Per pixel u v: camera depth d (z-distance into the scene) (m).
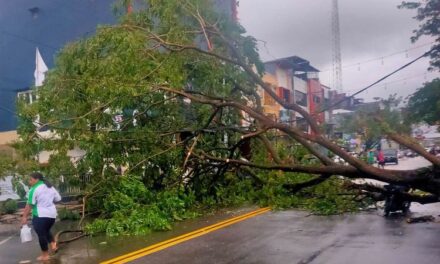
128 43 10.91
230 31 13.10
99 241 9.62
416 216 11.17
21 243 9.90
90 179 12.51
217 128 12.68
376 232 9.30
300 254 7.64
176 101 13.27
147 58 11.48
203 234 9.77
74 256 8.30
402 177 9.22
